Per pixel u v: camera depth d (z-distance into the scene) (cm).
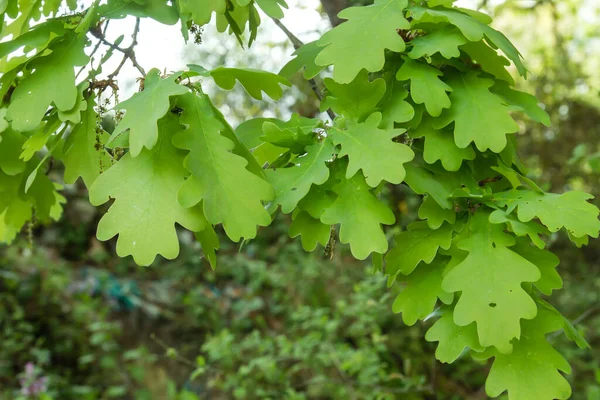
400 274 65
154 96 55
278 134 62
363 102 63
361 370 156
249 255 323
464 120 62
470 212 63
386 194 205
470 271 59
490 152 67
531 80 296
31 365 207
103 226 55
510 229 61
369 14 62
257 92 62
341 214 59
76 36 62
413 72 62
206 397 229
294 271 253
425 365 192
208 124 57
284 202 59
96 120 63
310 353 171
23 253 278
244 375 177
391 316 186
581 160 170
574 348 208
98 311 263
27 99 60
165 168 56
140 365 249
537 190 63
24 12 74
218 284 312
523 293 57
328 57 61
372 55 60
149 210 55
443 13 63
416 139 67
